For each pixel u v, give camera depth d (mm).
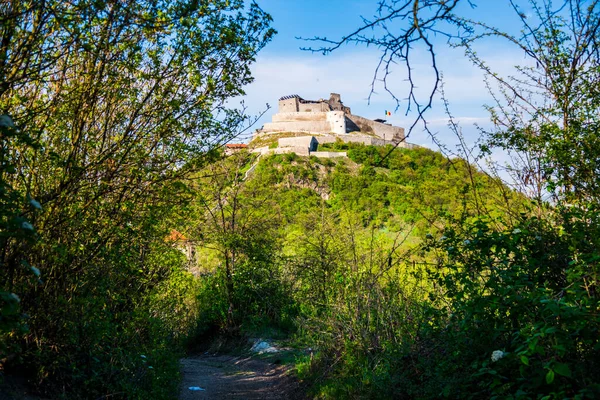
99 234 7734
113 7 5664
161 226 9219
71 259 7059
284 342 17781
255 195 22688
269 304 20312
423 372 6234
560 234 5410
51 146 7020
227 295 20734
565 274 5047
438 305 6688
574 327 3787
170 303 11344
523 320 4387
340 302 9680
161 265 10734
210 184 11750
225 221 21297
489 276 5141
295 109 127375
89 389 7012
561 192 6199
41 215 6566
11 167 3949
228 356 18359
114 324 7754
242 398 10438
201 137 8102
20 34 5562
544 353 3586
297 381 10391
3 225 3523
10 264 6195
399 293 8086
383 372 7020
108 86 6973
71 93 6547
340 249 11906
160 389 8398
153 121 7781
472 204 6461
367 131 133125
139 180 7793
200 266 23312
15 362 6367
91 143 7289
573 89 6191
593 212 4977
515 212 6273
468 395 5039
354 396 7293
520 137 6438
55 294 6957
